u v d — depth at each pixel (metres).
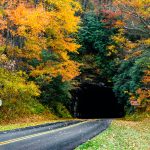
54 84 38.06
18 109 31.20
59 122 29.50
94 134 19.59
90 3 59.22
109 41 53.34
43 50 31.92
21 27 25.39
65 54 32.12
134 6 21.36
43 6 28.98
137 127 28.97
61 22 29.94
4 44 27.14
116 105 60.47
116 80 47.50
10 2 25.53
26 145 13.80
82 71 55.09
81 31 55.81
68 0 29.47
